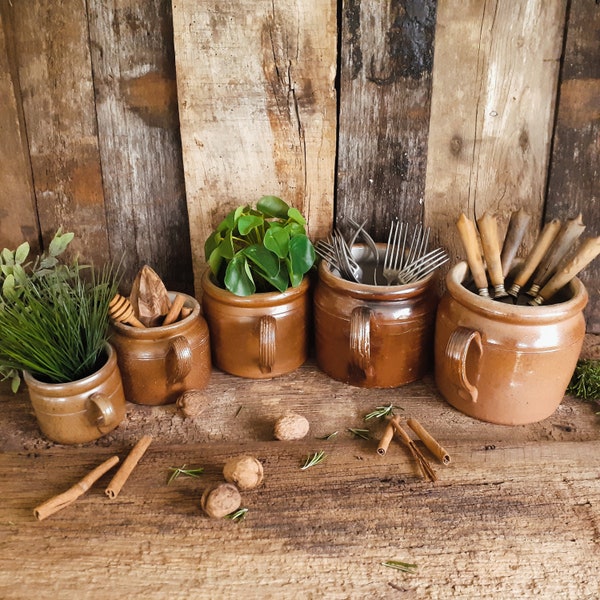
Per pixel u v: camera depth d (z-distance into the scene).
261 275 1.35
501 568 1.01
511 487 1.14
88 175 1.46
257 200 1.46
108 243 1.53
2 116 1.40
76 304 1.28
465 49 1.34
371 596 0.97
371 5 1.31
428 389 1.40
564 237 1.27
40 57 1.36
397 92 1.37
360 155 1.43
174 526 1.08
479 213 1.48
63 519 1.09
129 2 1.33
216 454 1.22
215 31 1.32
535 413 1.26
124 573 1.00
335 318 1.34
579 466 1.18
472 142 1.41
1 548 1.04
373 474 1.17
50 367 1.20
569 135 1.39
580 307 1.20
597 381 1.36
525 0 1.30
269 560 1.02
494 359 1.21
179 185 1.48
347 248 1.40
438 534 1.06
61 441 1.24
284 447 1.23
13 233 1.51
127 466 1.17
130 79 1.38
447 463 1.19
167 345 1.29
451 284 1.26
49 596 0.97
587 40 1.31
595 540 1.05
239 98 1.37
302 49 1.34
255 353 1.38
